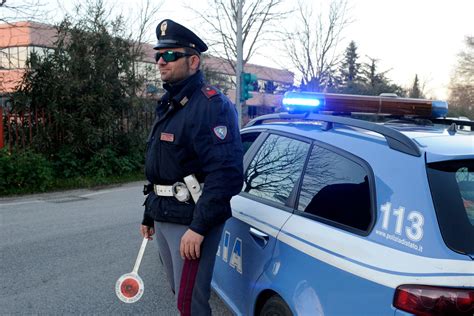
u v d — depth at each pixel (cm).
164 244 266
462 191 192
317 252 217
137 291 269
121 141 1226
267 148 318
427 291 169
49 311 367
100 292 406
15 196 932
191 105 239
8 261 486
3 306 375
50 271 457
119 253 518
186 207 246
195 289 245
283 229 250
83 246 544
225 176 230
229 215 239
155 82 1322
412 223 186
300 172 265
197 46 248
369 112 295
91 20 1174
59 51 1122
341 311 197
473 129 285
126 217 710
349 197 221
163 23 247
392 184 201
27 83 1091
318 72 2525
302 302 218
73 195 950
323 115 268
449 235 178
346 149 235
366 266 190
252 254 275
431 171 194
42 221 679
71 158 1102
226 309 368
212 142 232
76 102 1112
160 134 247
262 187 301
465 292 167
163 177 250
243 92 1450
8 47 1410
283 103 300
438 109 301
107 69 1145
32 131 1095
